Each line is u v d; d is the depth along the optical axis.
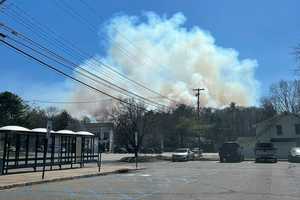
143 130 56.03
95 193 16.89
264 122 73.50
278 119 71.62
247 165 42.47
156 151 82.81
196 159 59.97
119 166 38.94
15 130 25.22
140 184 21.02
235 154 51.88
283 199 14.90
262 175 27.44
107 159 58.78
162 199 14.84
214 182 22.00
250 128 117.56
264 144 50.44
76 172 28.33
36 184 21.19
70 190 18.14
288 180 23.27
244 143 73.12
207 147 100.75
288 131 70.81
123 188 18.97
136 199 14.88
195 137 91.69
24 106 77.19
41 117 98.38
